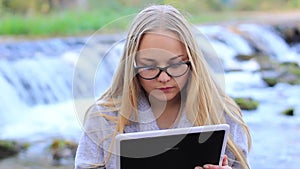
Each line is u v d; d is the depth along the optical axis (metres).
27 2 10.48
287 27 10.02
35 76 7.16
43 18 10.00
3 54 7.52
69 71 7.40
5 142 5.49
